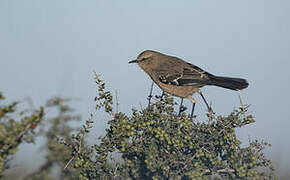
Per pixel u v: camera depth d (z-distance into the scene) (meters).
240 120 11.60
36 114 6.26
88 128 9.85
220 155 12.06
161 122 11.84
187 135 11.38
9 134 6.29
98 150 10.90
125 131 10.87
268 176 11.41
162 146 11.65
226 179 11.59
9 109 6.27
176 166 11.54
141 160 11.31
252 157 11.16
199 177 10.84
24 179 6.05
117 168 11.39
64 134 6.21
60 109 6.16
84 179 10.05
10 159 6.51
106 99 10.92
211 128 11.79
